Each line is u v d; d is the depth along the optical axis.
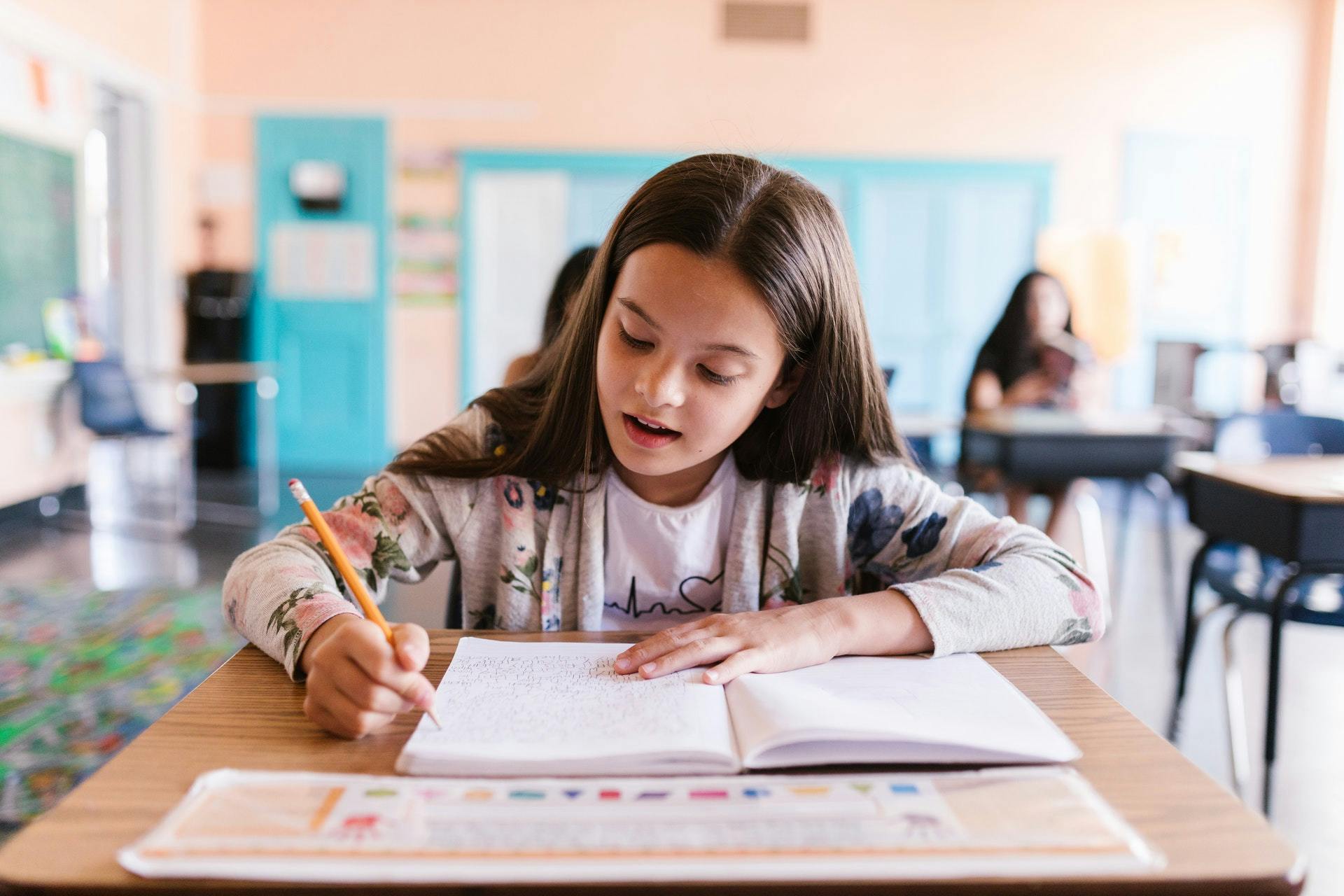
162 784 0.57
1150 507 5.27
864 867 0.47
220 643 2.71
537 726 0.64
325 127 6.09
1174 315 6.35
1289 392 5.21
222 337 5.93
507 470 0.96
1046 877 0.47
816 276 0.85
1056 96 6.20
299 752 0.62
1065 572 0.90
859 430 0.98
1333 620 1.85
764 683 0.69
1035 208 6.23
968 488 3.24
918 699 0.69
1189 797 0.57
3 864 0.48
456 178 6.16
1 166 4.16
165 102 5.70
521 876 0.46
